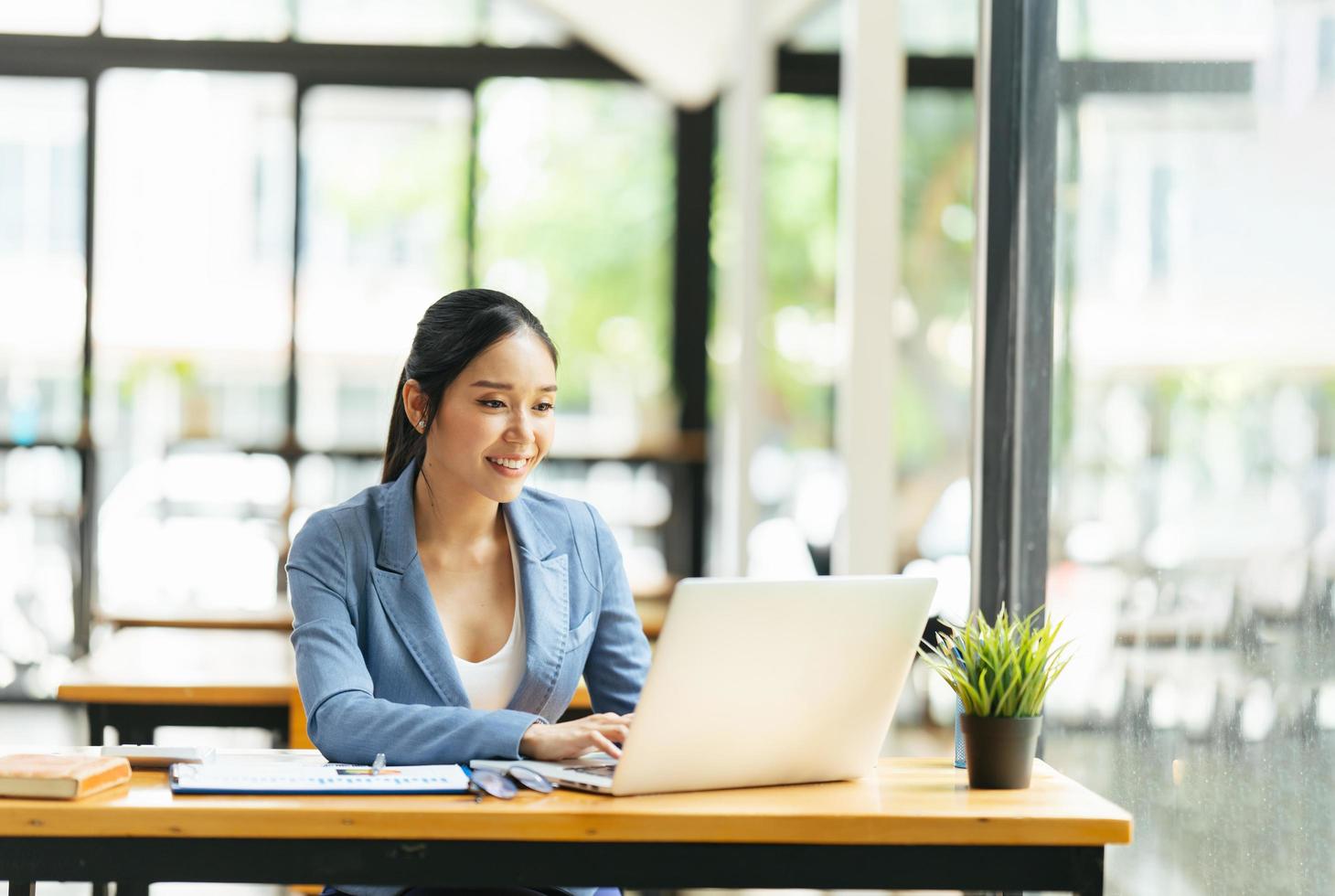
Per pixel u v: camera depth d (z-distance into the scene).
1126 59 2.40
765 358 6.14
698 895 3.84
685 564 7.30
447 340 2.10
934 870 1.73
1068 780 1.95
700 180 7.43
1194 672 2.14
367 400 7.21
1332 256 1.71
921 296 4.24
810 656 1.83
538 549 2.21
